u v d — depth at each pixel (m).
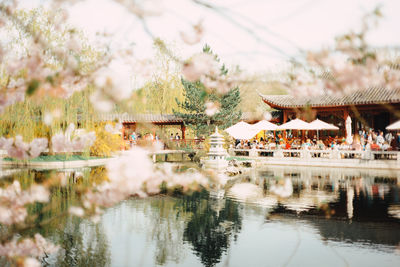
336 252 6.71
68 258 6.45
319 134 27.31
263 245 7.19
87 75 2.41
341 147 22.45
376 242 7.23
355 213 9.62
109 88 2.15
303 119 27.31
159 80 37.38
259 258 6.50
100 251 6.77
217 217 9.38
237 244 7.29
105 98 2.15
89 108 19.20
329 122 26.84
